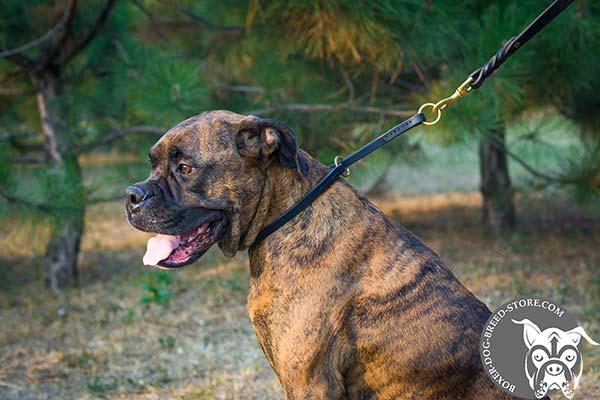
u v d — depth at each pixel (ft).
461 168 54.75
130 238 35.81
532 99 23.54
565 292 22.84
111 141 26.96
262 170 10.07
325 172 10.58
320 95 24.41
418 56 20.47
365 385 9.91
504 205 31.94
